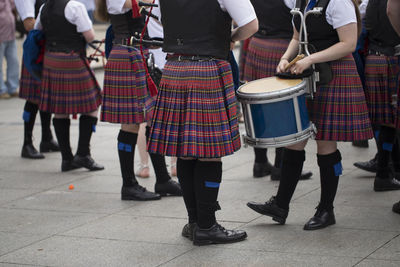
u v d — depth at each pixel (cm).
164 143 427
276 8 570
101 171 673
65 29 647
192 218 453
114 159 725
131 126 556
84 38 661
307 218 487
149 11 494
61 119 670
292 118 420
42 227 495
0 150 783
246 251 425
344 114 447
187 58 420
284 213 470
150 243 450
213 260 412
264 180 611
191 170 446
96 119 680
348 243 429
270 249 426
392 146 547
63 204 557
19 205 558
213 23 413
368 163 613
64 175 661
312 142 761
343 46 435
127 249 440
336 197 539
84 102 657
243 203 535
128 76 543
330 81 447
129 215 519
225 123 420
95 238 465
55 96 657
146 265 409
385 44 537
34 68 670
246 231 464
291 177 463
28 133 739
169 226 486
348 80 447
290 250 422
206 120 417
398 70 534
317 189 566
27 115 733
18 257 432
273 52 579
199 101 416
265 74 588
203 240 439
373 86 540
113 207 543
